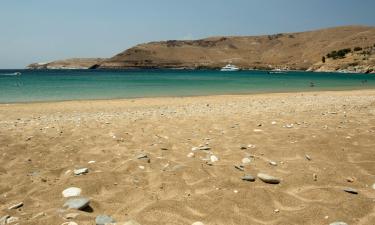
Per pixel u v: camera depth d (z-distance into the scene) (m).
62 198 4.78
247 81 59.25
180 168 5.84
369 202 4.36
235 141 8.10
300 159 6.46
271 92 32.88
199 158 6.72
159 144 7.96
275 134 8.63
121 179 5.50
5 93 29.72
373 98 22.41
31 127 10.77
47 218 3.95
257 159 6.55
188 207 4.34
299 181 5.26
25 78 64.38
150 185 5.22
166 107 18.41
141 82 52.62
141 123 11.28
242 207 4.32
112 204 4.57
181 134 9.27
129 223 3.76
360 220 3.93
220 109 16.23
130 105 19.98
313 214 4.07
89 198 4.64
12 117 14.28
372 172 5.60
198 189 4.99
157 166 6.21
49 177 5.75
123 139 8.63
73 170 5.98
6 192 5.09
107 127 10.52
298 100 21.88
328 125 9.86
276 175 5.57
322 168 5.84
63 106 19.41
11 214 4.18
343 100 21.00
